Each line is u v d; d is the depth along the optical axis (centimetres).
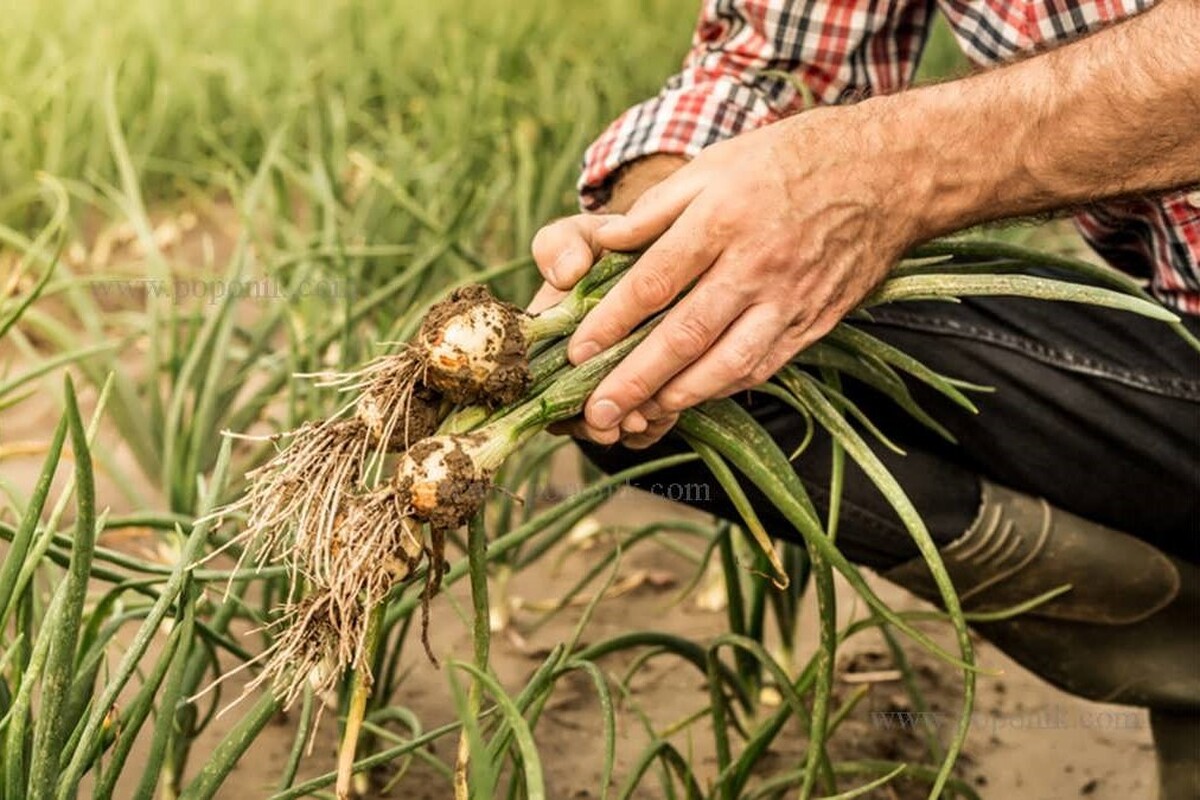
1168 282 126
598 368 101
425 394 99
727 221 100
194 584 107
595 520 188
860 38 126
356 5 379
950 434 125
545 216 224
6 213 266
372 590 94
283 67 353
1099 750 148
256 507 98
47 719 95
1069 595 126
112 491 189
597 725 150
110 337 243
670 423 106
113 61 319
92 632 116
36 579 129
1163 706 128
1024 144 104
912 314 124
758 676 146
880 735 149
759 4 125
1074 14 118
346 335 165
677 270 100
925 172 104
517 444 98
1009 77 104
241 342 235
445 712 150
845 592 175
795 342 104
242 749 101
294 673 96
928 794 141
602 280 103
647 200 102
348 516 95
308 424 98
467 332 96
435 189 248
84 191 258
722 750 127
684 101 125
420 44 376
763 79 127
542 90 312
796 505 104
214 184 311
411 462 94
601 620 168
